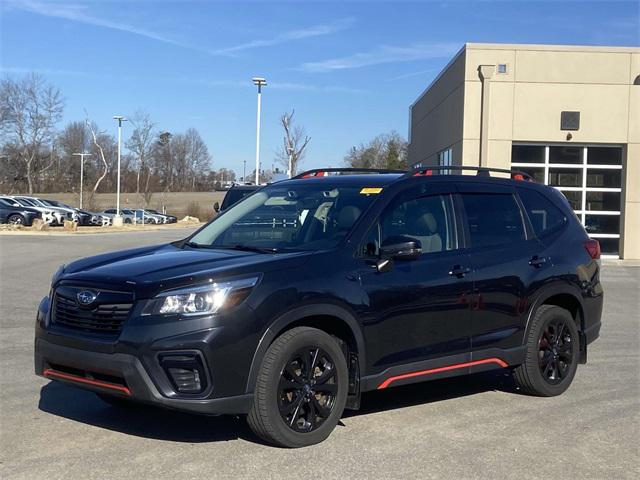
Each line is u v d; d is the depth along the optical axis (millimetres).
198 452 5090
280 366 5008
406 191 6102
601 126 22922
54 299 5328
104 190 96875
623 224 23156
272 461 4922
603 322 11148
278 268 5129
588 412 6285
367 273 5516
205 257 5402
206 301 4809
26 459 4930
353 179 6363
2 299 12305
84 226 42469
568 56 22844
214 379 4766
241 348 4848
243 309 4871
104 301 4973
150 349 4711
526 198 7012
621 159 23375
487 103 22719
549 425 5887
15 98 79688
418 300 5746
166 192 102438
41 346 5270
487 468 4887
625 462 5055
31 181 81875
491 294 6273
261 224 6191
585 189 23469
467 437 5543
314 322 5398
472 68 22906
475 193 6582
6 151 81125
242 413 4941
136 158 80938
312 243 5707
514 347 6492
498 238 6555
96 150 89812
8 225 35094
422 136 32438
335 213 5930
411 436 5543
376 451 5172
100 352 4879
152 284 4848
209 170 112062
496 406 6453
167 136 103188
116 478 4594
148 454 5043
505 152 23016
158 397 4711
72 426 5664
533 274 6613
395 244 5516
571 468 4922
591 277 7223
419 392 6957
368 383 5508
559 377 6863
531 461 5039
